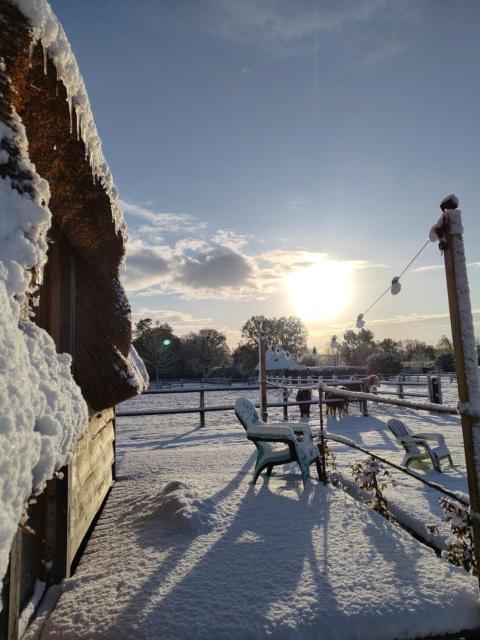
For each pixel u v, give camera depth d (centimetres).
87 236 287
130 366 395
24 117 179
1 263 115
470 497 202
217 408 1199
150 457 628
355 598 207
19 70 147
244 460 585
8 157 129
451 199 211
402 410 1636
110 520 373
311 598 207
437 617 195
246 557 260
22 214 127
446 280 213
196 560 257
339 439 438
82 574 259
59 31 156
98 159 233
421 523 371
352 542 280
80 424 164
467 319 205
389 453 764
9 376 102
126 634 186
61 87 168
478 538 198
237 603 205
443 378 3012
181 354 6134
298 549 270
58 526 255
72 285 297
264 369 837
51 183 227
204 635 182
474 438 201
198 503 347
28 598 229
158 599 212
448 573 232
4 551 88
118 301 348
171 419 1573
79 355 325
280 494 400
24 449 104
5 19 133
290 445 429
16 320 118
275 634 182
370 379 951
